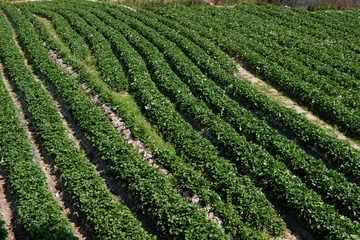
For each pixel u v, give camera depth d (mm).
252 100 21500
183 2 48312
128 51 28328
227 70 26797
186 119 20344
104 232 11680
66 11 40656
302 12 45812
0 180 14750
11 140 15922
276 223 12766
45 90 22812
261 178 15227
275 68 26094
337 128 20172
